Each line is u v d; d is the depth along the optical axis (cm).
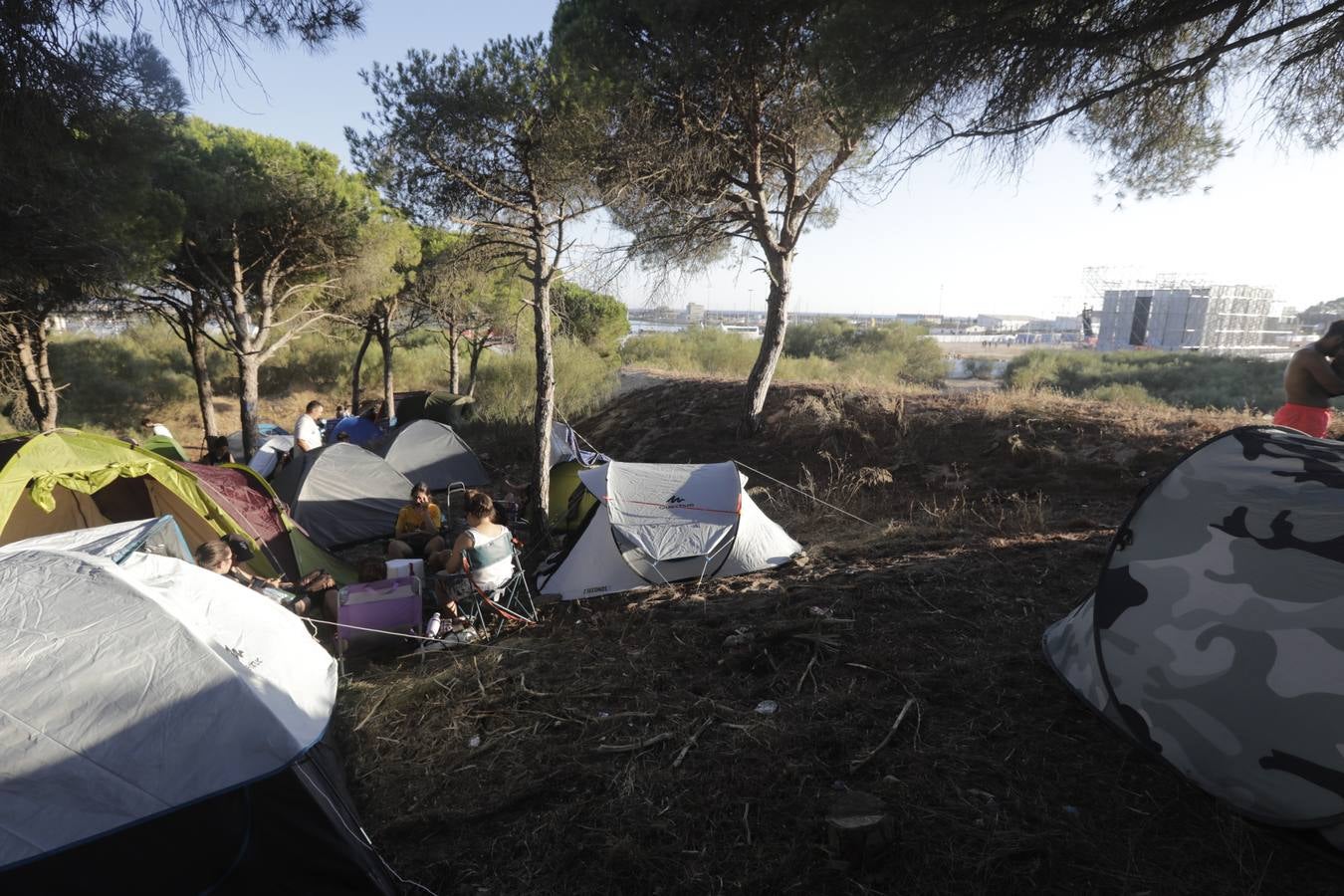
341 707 405
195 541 634
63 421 1747
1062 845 261
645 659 434
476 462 1191
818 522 763
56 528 607
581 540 628
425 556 698
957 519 692
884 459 907
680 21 723
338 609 496
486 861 279
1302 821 246
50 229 729
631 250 966
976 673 380
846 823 258
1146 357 2394
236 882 259
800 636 433
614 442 1287
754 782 308
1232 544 304
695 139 883
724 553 604
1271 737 262
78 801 248
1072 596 470
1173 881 243
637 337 2598
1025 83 456
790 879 256
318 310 1728
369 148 771
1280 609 276
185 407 2034
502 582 536
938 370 2358
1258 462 314
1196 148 567
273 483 973
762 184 947
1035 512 680
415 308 1866
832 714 354
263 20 396
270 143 1422
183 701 271
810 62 522
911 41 456
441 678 425
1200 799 278
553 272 797
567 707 382
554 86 714
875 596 491
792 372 1797
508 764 340
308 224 1391
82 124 626
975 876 250
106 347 2217
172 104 741
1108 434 813
